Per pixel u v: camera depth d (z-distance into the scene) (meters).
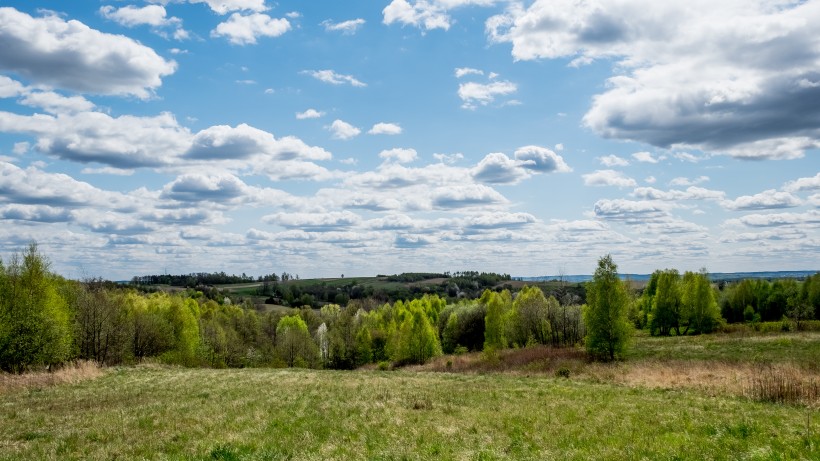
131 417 18.62
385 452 12.19
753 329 72.38
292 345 87.38
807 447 11.84
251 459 11.98
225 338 84.56
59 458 12.99
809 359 35.91
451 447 12.52
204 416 18.20
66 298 56.34
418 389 25.75
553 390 25.00
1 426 17.83
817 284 91.38
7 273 42.50
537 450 12.13
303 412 18.61
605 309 46.38
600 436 13.50
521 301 74.25
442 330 101.06
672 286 78.00
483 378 34.19
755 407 18.69
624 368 36.59
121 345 63.59
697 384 26.20
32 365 42.72
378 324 106.06
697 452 11.50
